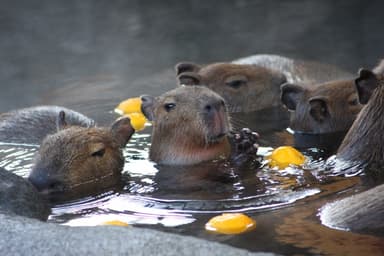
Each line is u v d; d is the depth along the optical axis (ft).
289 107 48.29
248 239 30.73
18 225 29.81
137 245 27.63
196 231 32.12
